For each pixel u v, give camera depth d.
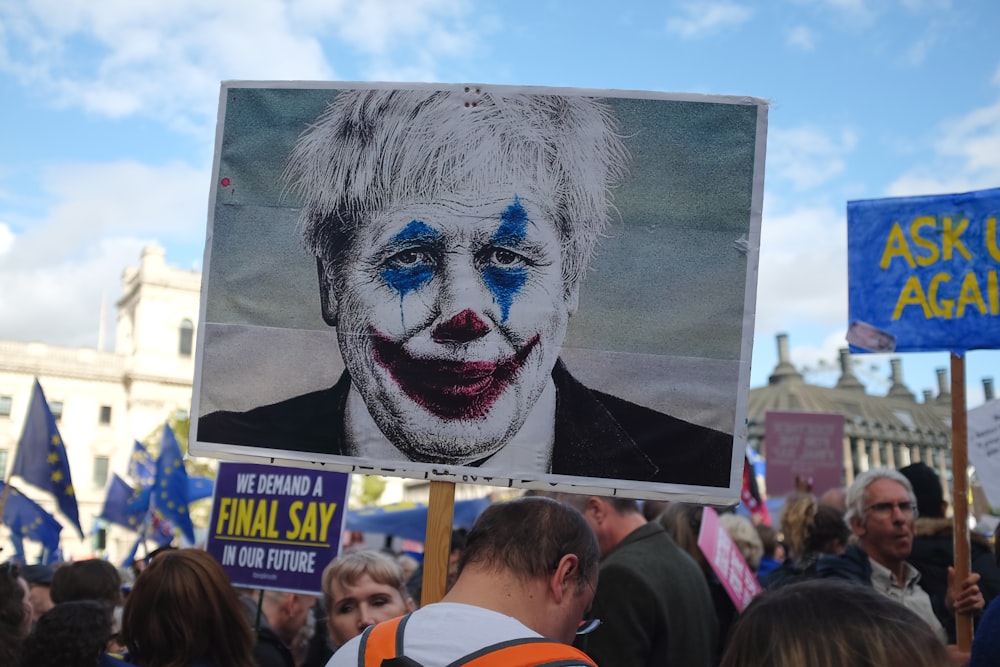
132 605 2.87
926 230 3.78
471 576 2.06
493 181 3.17
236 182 3.34
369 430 3.14
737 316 3.03
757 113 3.09
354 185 3.26
